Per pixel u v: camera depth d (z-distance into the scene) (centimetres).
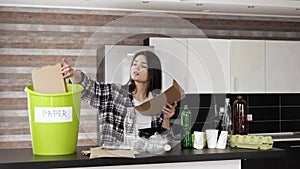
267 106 546
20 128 478
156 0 447
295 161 482
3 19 475
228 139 324
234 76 501
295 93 539
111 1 454
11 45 477
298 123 557
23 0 451
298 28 562
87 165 264
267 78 512
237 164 295
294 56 522
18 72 479
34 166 256
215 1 460
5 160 260
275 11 520
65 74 279
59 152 281
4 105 475
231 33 539
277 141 481
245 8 496
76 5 478
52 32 487
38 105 275
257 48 509
